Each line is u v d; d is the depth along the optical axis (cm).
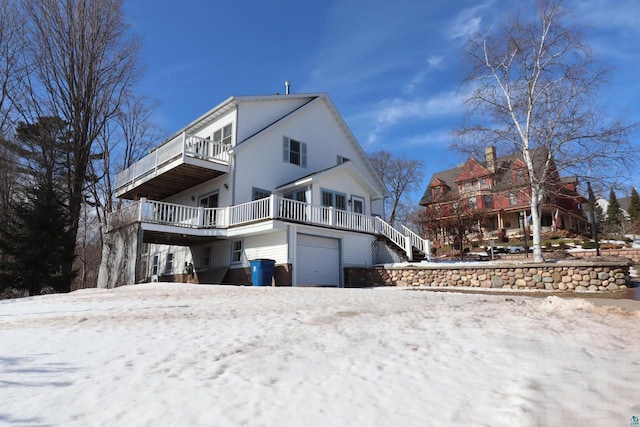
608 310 679
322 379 356
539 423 244
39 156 2250
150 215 1587
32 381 368
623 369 346
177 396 323
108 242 1925
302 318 676
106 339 543
